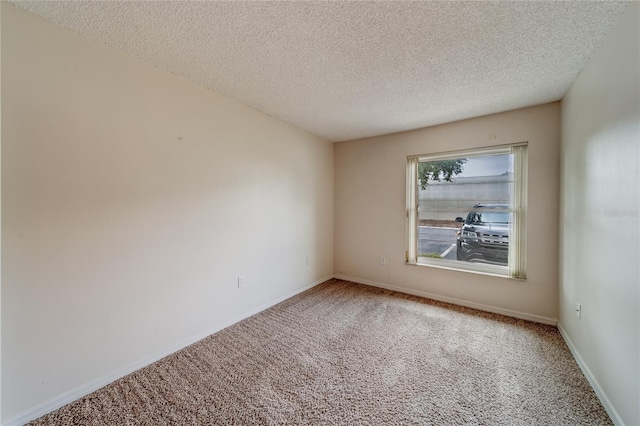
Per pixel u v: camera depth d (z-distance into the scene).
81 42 1.63
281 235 3.24
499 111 2.81
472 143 3.03
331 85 2.28
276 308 3.03
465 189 3.17
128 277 1.86
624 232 1.37
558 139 2.55
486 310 2.97
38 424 1.44
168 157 2.09
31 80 1.45
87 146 1.66
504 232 2.92
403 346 2.22
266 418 1.48
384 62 1.92
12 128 1.39
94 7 1.40
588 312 1.82
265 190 2.99
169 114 2.09
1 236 1.37
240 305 2.71
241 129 2.69
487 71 2.02
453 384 1.76
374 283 3.86
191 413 1.52
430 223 3.43
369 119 3.09
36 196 1.47
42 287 1.50
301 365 1.96
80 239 1.64
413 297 3.39
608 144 1.54
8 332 1.39
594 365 1.71
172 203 2.12
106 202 1.75
